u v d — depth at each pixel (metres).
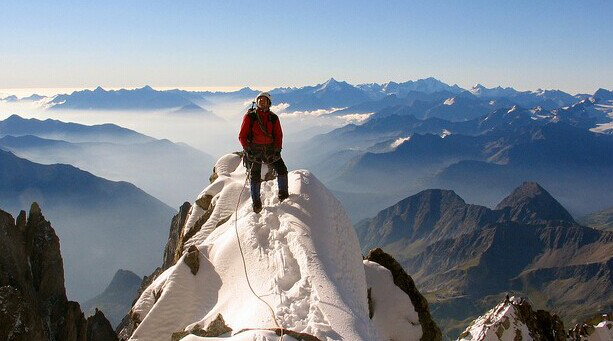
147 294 17.94
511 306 23.89
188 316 15.44
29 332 18.05
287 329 11.59
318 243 15.59
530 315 24.47
